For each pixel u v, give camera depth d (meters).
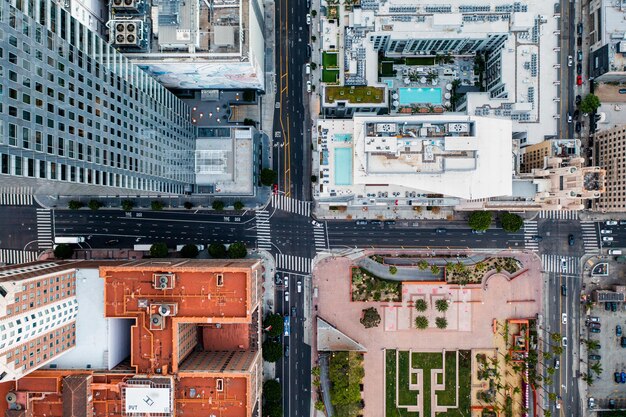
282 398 145.88
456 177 124.56
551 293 145.50
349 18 134.50
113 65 93.50
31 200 145.62
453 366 146.38
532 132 138.00
